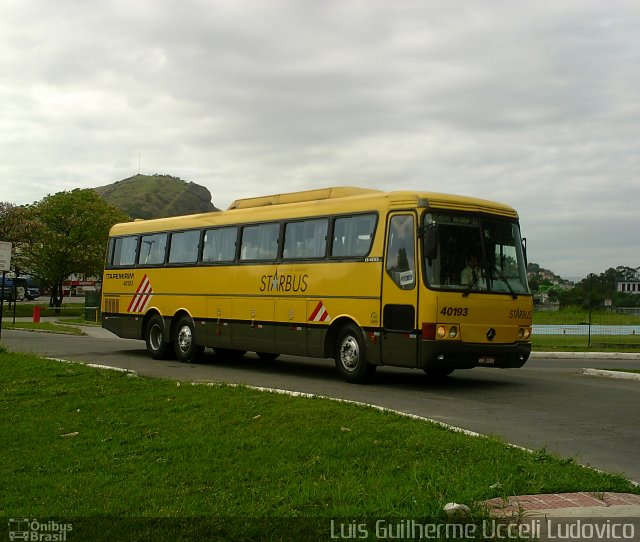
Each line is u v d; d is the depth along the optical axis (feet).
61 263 193.47
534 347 87.20
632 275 93.25
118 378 45.34
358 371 47.57
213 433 29.76
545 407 39.22
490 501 20.51
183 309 62.69
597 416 36.63
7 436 30.86
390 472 23.45
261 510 19.97
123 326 69.92
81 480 24.03
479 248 45.96
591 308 92.58
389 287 45.73
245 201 59.26
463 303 44.42
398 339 44.96
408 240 45.09
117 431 31.22
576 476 23.08
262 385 46.70
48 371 48.57
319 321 50.16
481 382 50.42
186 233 63.62
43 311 192.75
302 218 52.54
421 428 29.66
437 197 45.34
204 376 51.93
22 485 23.71
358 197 48.85
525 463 24.39
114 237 73.00
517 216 48.49
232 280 57.93
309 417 31.99
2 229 192.65
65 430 31.78
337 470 23.89
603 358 78.23
